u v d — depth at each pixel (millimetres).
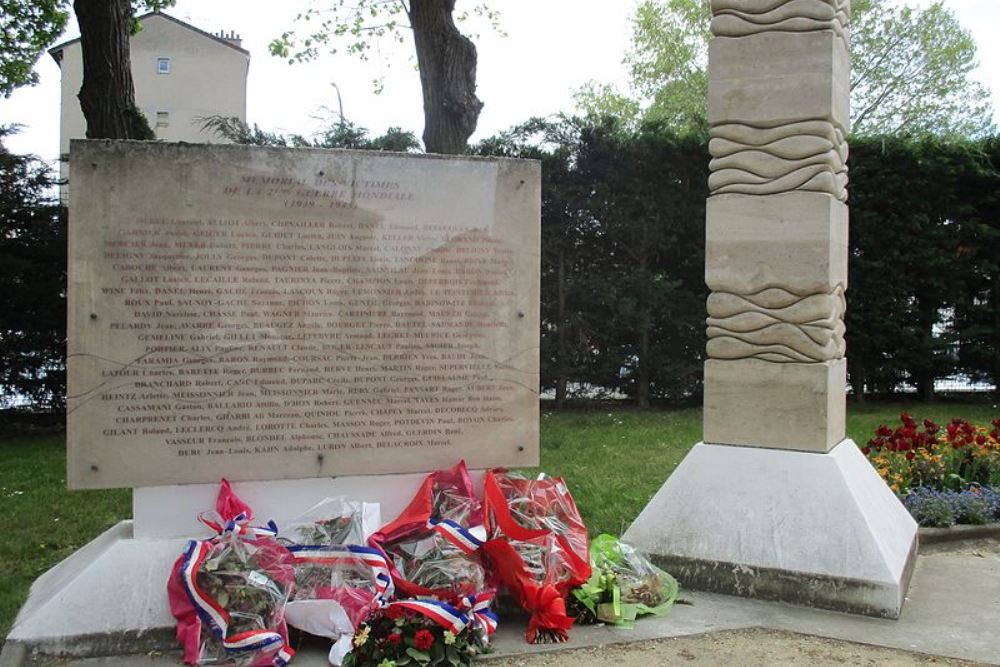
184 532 4086
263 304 4152
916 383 13773
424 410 4398
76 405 3941
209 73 32719
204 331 4082
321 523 4066
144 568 3887
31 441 10477
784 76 4770
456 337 4434
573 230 12625
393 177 4324
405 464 4375
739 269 4883
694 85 29672
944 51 26078
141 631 3762
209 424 4098
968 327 13484
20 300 10891
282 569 3793
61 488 7449
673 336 12844
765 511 4613
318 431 4242
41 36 13961
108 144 3953
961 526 5977
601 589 4168
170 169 4023
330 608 3738
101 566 3873
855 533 4383
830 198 4676
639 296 12430
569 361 12719
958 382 14148
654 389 12891
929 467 6707
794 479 4629
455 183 4418
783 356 4777
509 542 3992
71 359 3938
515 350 4531
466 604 3688
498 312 4496
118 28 9852
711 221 4953
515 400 4531
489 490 4121
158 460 4039
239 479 4141
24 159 11109
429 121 9656
